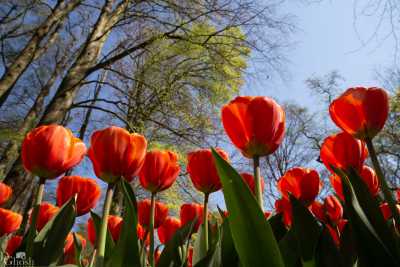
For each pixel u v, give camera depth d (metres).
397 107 10.02
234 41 10.18
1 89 7.76
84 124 10.82
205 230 1.04
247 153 0.86
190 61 9.92
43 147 0.94
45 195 8.66
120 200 4.55
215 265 0.80
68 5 9.44
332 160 1.04
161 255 0.97
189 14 10.06
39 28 8.77
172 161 1.21
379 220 0.71
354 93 0.92
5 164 6.96
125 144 0.94
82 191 1.27
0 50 11.38
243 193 0.60
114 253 0.68
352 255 0.76
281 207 1.21
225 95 9.80
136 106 8.94
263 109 0.85
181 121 8.91
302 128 13.60
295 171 1.16
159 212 1.47
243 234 0.60
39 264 0.86
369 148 0.90
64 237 0.90
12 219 1.42
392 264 0.64
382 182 0.85
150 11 10.59
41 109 10.88
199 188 1.12
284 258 0.76
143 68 9.38
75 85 7.92
